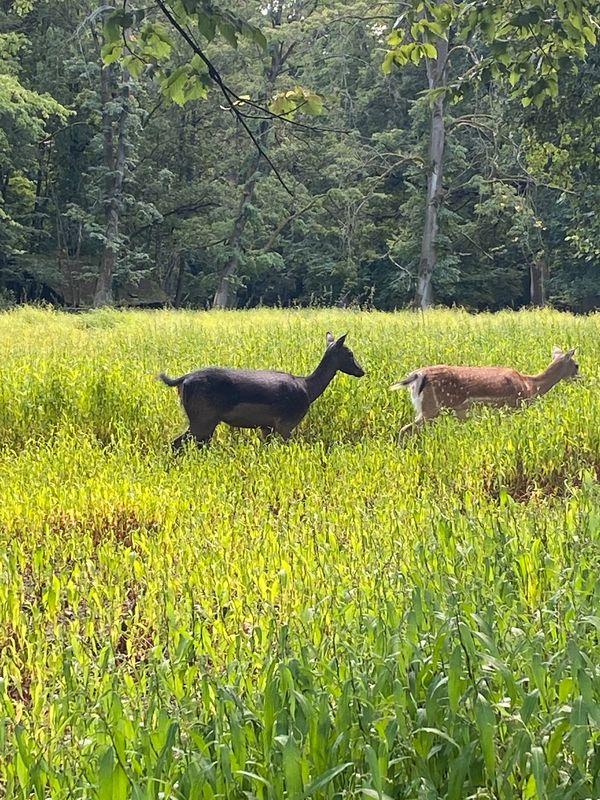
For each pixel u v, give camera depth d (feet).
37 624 16.75
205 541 21.31
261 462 29.14
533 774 9.82
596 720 10.12
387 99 154.20
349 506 23.94
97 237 140.15
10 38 135.03
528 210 119.65
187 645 14.11
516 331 56.75
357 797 10.12
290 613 16.58
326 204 150.20
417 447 31.19
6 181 150.61
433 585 16.22
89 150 151.43
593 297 145.07
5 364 44.55
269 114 16.05
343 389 36.50
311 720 10.50
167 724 10.90
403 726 10.68
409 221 141.08
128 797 9.63
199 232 149.38
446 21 20.04
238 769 10.34
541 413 32.04
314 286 158.92
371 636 13.43
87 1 147.84
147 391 37.70
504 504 22.88
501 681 11.78
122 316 89.04
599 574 16.05
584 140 70.13
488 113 122.01
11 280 155.12
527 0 18.74
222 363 44.09
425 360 44.16
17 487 26.18
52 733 12.80
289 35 135.64
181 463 30.53
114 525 24.59
